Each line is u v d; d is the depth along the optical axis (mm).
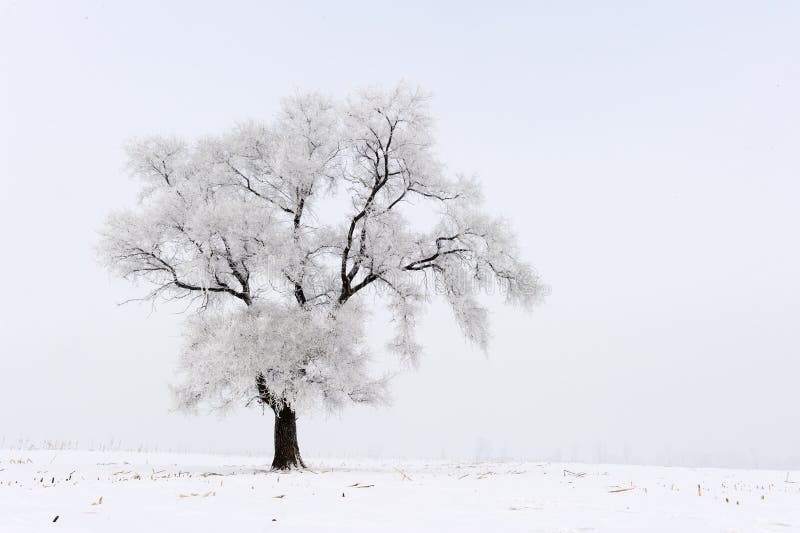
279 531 6109
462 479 13547
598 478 14312
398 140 17922
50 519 6621
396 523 6699
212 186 17594
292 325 15625
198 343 15867
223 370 15039
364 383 17391
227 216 15266
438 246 18547
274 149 17938
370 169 18422
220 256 15930
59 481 12289
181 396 17062
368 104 17438
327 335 15875
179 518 6891
